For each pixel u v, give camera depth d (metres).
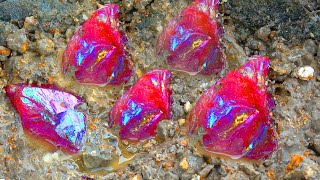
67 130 0.28
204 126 0.27
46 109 0.28
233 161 0.27
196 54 0.29
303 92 0.30
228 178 0.27
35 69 0.30
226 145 0.27
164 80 0.28
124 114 0.28
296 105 0.29
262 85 0.26
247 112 0.26
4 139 0.27
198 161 0.27
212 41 0.29
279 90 0.30
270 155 0.27
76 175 0.27
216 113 0.27
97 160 0.28
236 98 0.26
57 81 0.30
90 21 0.29
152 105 0.28
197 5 0.29
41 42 0.30
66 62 0.30
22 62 0.30
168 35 0.30
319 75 0.30
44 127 0.28
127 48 0.30
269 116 0.27
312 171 0.26
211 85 0.29
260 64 0.27
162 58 0.30
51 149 0.28
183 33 0.29
